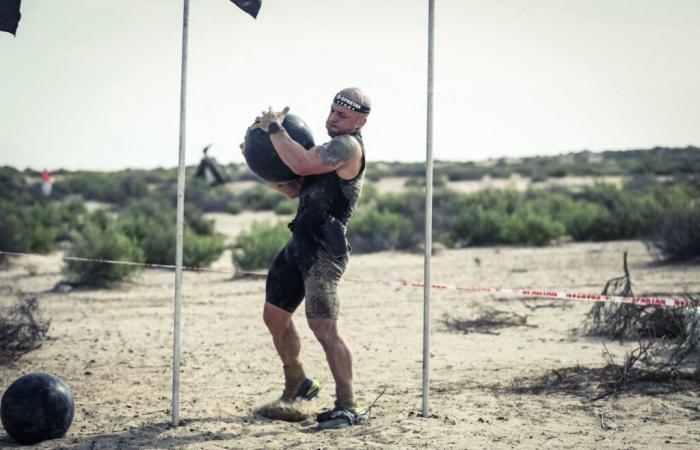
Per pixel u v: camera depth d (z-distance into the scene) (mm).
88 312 15211
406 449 6328
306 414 7586
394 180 87500
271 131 7062
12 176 66562
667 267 20406
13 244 25406
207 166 51594
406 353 11016
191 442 6652
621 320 11633
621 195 40812
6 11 7406
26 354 11109
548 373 9133
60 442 6766
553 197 41188
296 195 7703
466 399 8078
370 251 28000
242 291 18297
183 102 6852
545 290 17016
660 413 7359
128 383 9289
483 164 119688
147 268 23109
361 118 7344
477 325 13109
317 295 7172
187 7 6836
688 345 9352
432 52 7176
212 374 9820
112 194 60312
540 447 6348
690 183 59406
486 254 25641
